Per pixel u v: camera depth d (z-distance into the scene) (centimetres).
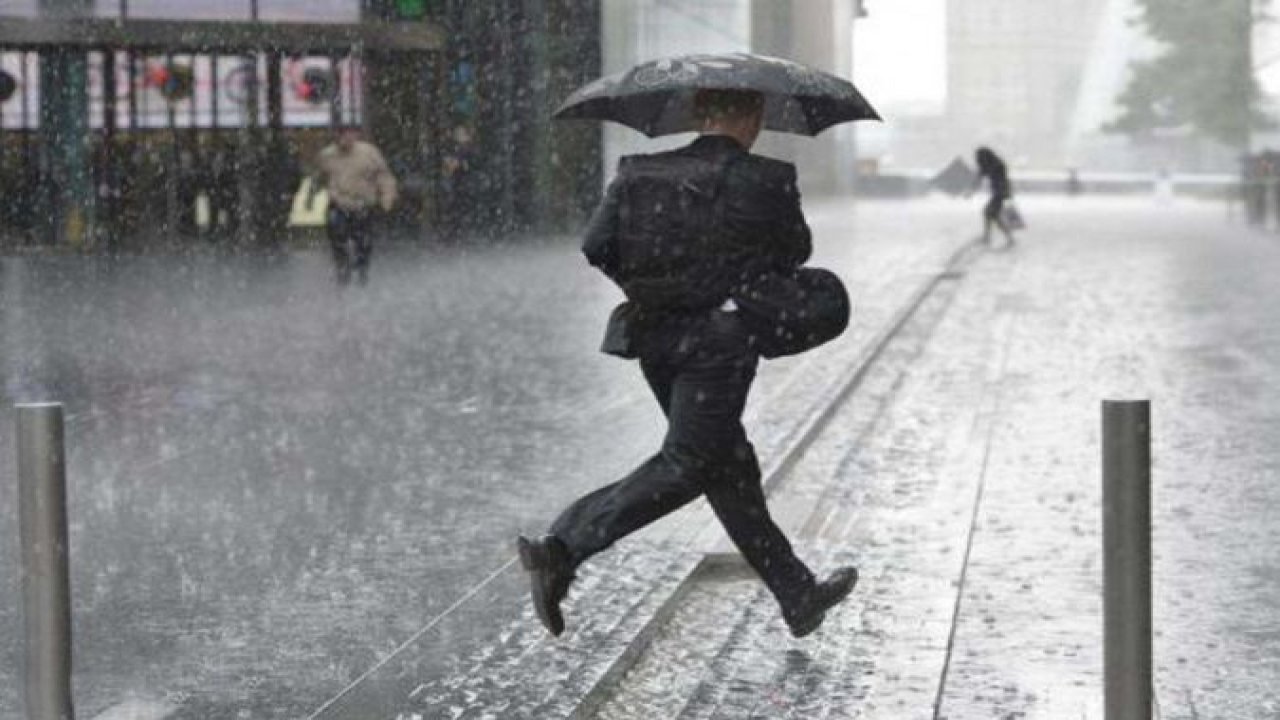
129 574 1861
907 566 1925
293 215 7612
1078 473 2489
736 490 1498
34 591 1118
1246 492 2333
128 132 7450
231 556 1947
